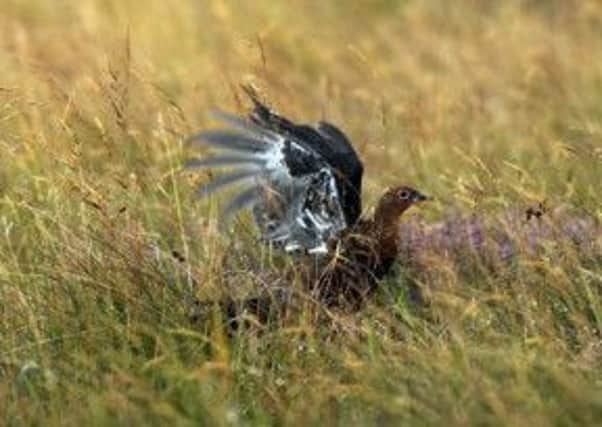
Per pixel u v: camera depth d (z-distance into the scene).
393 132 30.45
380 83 33.94
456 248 24.05
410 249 23.94
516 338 20.39
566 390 18.73
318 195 21.30
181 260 22.00
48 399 19.92
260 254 22.55
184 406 19.19
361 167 21.59
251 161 20.86
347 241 21.83
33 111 27.23
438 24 40.50
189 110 31.17
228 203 21.00
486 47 37.09
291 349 20.52
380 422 19.05
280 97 31.11
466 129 31.02
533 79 34.12
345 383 20.06
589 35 38.38
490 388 18.91
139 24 38.56
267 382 20.06
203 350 20.69
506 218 23.81
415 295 23.12
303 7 41.75
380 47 38.56
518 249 22.75
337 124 31.16
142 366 19.86
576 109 32.88
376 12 42.34
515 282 22.11
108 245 21.78
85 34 37.78
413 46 38.03
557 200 25.08
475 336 20.86
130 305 21.14
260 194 20.88
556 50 36.34
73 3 40.09
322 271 21.83
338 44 38.47
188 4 40.00
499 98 33.44
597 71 34.69
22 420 19.06
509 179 26.25
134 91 30.08
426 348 20.27
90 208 23.11
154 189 24.73
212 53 36.72
